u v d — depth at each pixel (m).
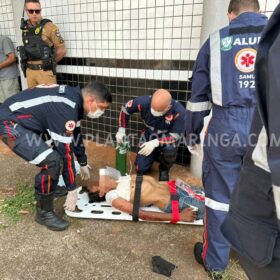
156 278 1.82
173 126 2.86
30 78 3.85
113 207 2.48
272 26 0.82
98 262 1.96
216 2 2.43
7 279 1.82
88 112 2.14
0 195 2.78
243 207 1.00
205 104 1.73
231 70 1.56
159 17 3.13
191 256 2.02
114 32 3.54
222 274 1.81
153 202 2.38
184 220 2.29
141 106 2.82
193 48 3.02
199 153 2.01
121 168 3.05
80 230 2.29
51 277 1.83
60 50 3.78
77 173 3.11
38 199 2.25
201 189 2.61
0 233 2.24
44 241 2.16
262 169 0.90
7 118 2.11
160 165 3.08
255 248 0.96
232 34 1.56
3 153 3.85
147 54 3.35
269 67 0.77
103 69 3.81
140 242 2.16
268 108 0.80
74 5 3.79
